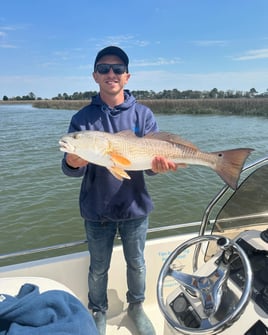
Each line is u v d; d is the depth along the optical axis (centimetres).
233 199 239
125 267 307
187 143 233
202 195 923
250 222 247
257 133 2050
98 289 275
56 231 732
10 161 1355
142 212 259
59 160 1352
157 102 4797
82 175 252
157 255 311
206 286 167
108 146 227
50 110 7094
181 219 783
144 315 288
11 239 702
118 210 252
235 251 173
